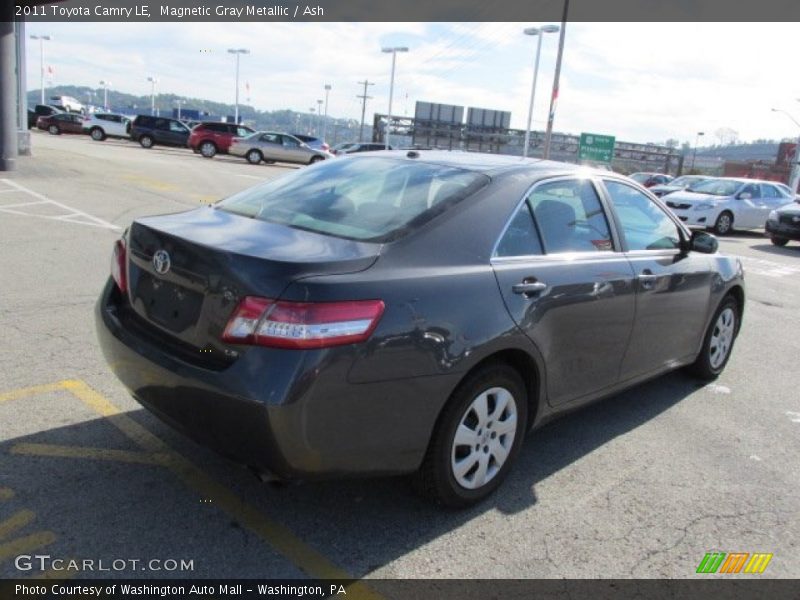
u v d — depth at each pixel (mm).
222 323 2721
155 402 2980
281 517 3123
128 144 38812
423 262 3002
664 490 3672
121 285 3367
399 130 63312
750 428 4609
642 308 4168
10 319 5516
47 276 6965
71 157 21656
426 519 3195
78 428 3787
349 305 2658
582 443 4203
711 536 3258
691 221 19031
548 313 3420
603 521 3314
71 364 4668
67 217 10547
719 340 5449
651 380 5020
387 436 2836
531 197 3607
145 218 3428
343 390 2654
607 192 4191
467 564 2896
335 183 3697
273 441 2590
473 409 3186
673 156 75250
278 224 3293
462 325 2982
